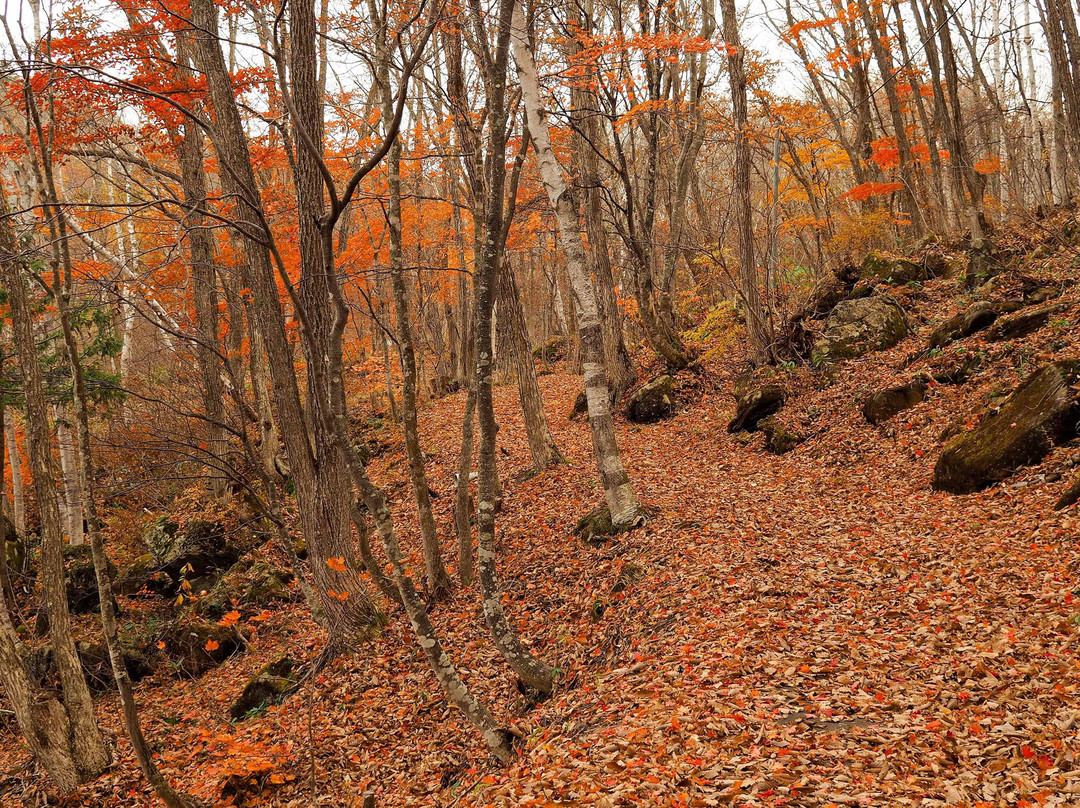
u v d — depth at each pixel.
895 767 4.38
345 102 15.49
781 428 14.56
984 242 16.55
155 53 11.51
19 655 9.16
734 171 17.56
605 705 6.23
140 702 11.31
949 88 18.69
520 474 15.66
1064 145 18.64
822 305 17.56
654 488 13.10
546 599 9.81
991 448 9.41
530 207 15.65
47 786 9.40
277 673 10.66
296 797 7.74
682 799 4.35
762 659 6.08
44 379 14.32
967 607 6.36
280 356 10.58
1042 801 3.78
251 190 9.99
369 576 13.05
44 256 7.93
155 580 14.34
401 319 10.80
